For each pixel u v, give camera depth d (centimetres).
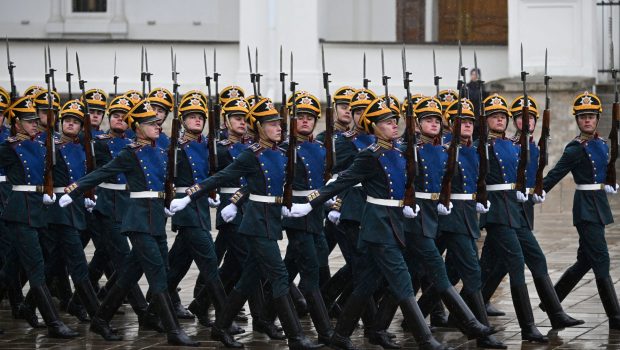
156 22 7556
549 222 5534
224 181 2908
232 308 2959
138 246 3002
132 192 3045
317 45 6594
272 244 2878
